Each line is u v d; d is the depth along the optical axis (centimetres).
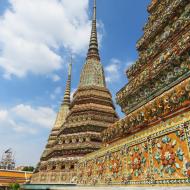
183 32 1011
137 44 1656
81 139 2812
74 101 3422
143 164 898
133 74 1455
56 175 2648
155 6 1556
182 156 698
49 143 4522
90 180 1453
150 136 877
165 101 934
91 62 3753
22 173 6750
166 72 1054
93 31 4203
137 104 1307
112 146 1214
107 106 3294
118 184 1073
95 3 4684
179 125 728
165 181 757
